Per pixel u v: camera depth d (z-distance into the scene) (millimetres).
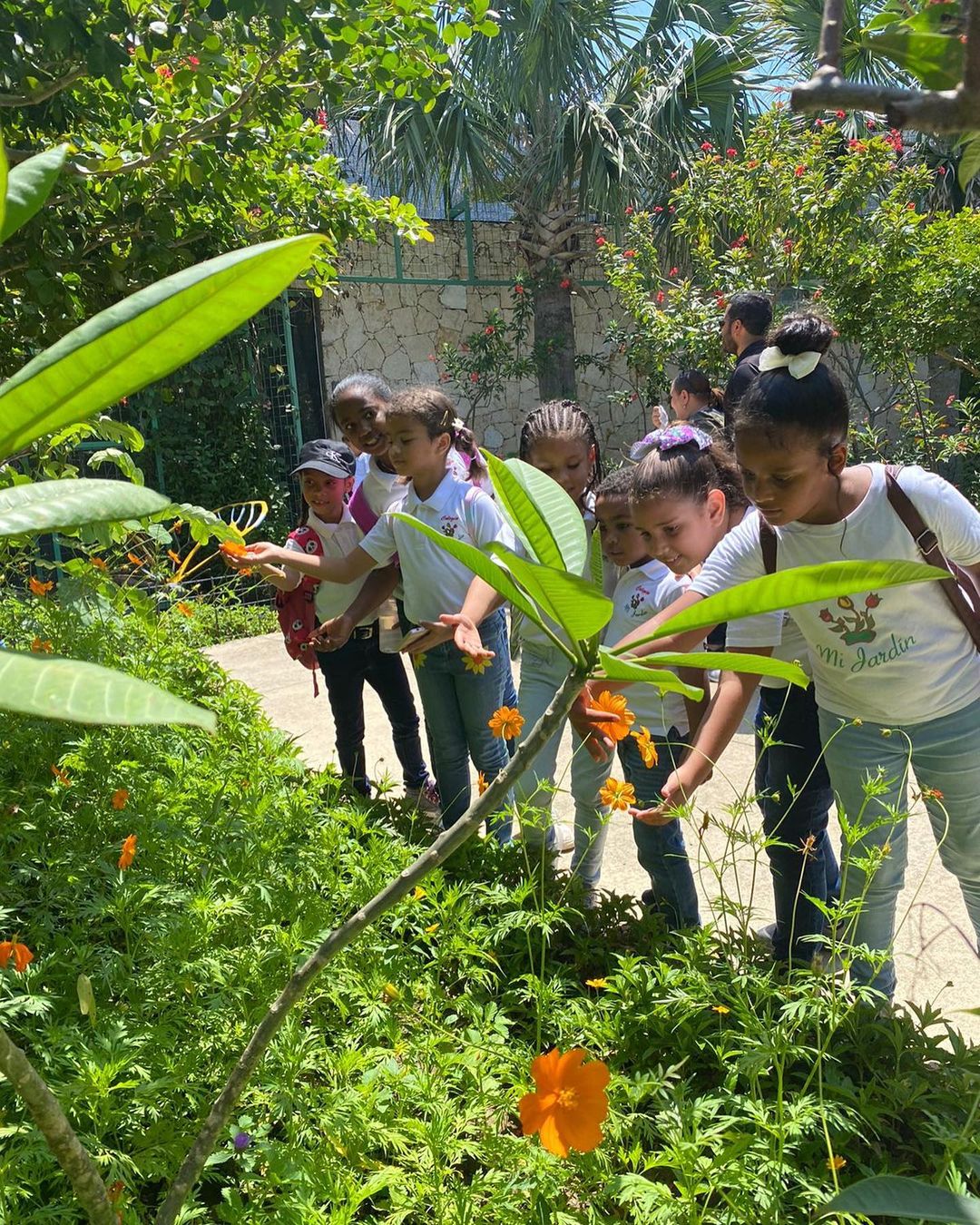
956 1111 1610
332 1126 1570
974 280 7062
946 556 1893
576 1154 1536
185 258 3875
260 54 3400
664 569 2600
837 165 7512
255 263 564
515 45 9375
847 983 1648
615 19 9820
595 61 9773
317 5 3162
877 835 2031
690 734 2418
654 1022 1792
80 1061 1535
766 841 1859
